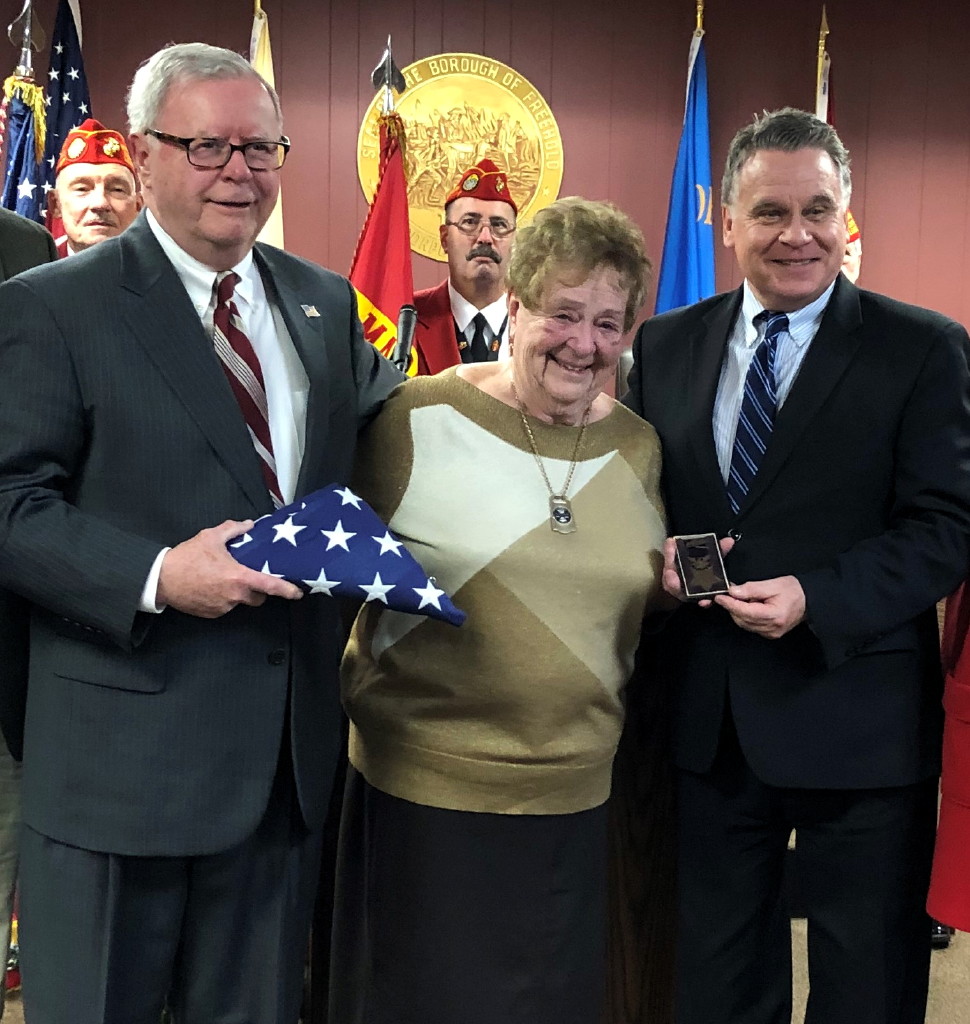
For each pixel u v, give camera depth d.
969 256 4.51
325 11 4.36
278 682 1.27
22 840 1.28
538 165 4.45
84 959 1.21
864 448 1.48
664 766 1.70
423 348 2.96
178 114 1.21
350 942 1.51
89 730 1.21
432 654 1.37
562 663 1.34
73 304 1.19
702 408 1.54
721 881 1.59
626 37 4.45
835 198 1.47
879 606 1.43
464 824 1.36
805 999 2.16
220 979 1.30
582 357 1.33
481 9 4.42
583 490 1.41
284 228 4.39
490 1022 1.37
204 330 1.25
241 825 1.24
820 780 1.49
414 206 4.42
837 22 4.45
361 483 1.45
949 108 4.48
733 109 4.46
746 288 1.59
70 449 1.19
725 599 1.40
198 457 1.21
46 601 1.17
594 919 1.44
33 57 4.20
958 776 1.49
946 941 2.51
